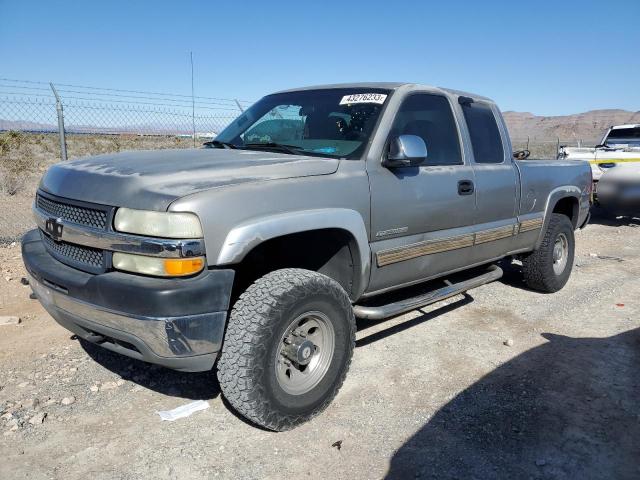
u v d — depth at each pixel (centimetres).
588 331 491
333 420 336
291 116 438
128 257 285
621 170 1080
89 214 304
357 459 298
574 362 423
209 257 284
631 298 594
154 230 277
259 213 303
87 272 305
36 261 333
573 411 350
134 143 1591
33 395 354
